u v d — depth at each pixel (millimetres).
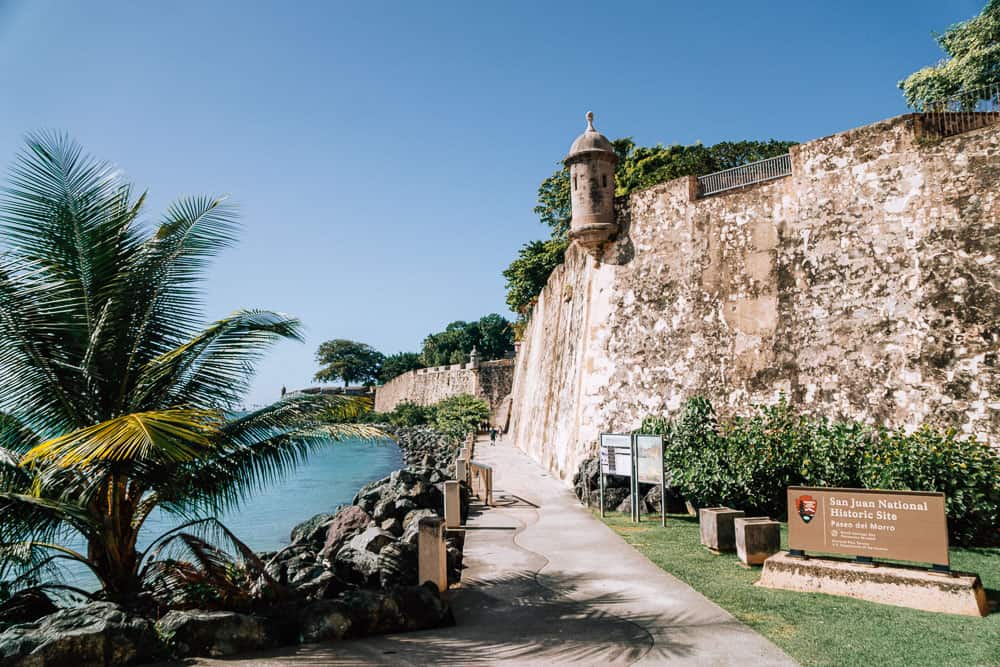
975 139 12328
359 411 9539
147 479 7988
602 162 18844
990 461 10359
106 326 8227
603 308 18797
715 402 15750
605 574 9344
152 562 8438
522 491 18844
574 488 18188
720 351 15938
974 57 23859
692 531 12062
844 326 13727
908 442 11109
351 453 52812
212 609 7324
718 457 13086
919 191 12961
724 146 26531
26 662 5684
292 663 6145
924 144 12992
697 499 13586
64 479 8016
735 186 16359
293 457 8781
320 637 6801
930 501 7508
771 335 15008
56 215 8109
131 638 6223
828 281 14156
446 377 70688
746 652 6109
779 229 15234
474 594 8562
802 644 6223
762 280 15391
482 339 98250
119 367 8453
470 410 54344
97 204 8391
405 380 84875
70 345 8117
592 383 18625
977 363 11727
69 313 7980
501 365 62750
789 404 14359
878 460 11133
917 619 6707
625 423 17438
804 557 8336
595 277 19375
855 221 13859
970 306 11969
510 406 50781
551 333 30016
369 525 14203
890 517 7730
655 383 17062
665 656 6105
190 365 8812
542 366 32062
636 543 11320
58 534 8516
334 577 9000
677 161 27047
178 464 8219
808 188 14766
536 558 10539
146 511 8867
